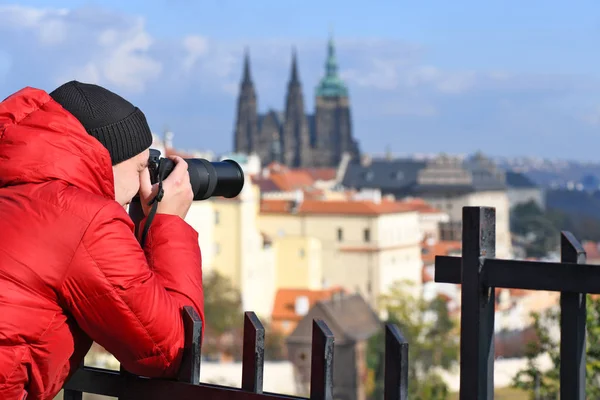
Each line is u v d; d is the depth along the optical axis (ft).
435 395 284.61
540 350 110.83
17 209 22.86
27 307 22.49
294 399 22.59
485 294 23.71
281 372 476.95
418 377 437.58
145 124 25.25
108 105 24.61
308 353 482.69
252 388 23.29
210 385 23.79
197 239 25.48
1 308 22.31
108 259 22.71
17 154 23.32
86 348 23.99
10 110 23.90
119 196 24.93
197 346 23.86
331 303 498.28
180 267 24.50
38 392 23.24
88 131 24.41
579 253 23.82
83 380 25.77
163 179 26.04
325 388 22.38
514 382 110.32
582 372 23.49
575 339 23.40
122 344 23.20
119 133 24.54
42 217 22.75
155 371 23.82
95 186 23.76
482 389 23.67
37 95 24.17
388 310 510.99
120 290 22.71
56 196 22.97
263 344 23.40
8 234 22.67
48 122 23.63
